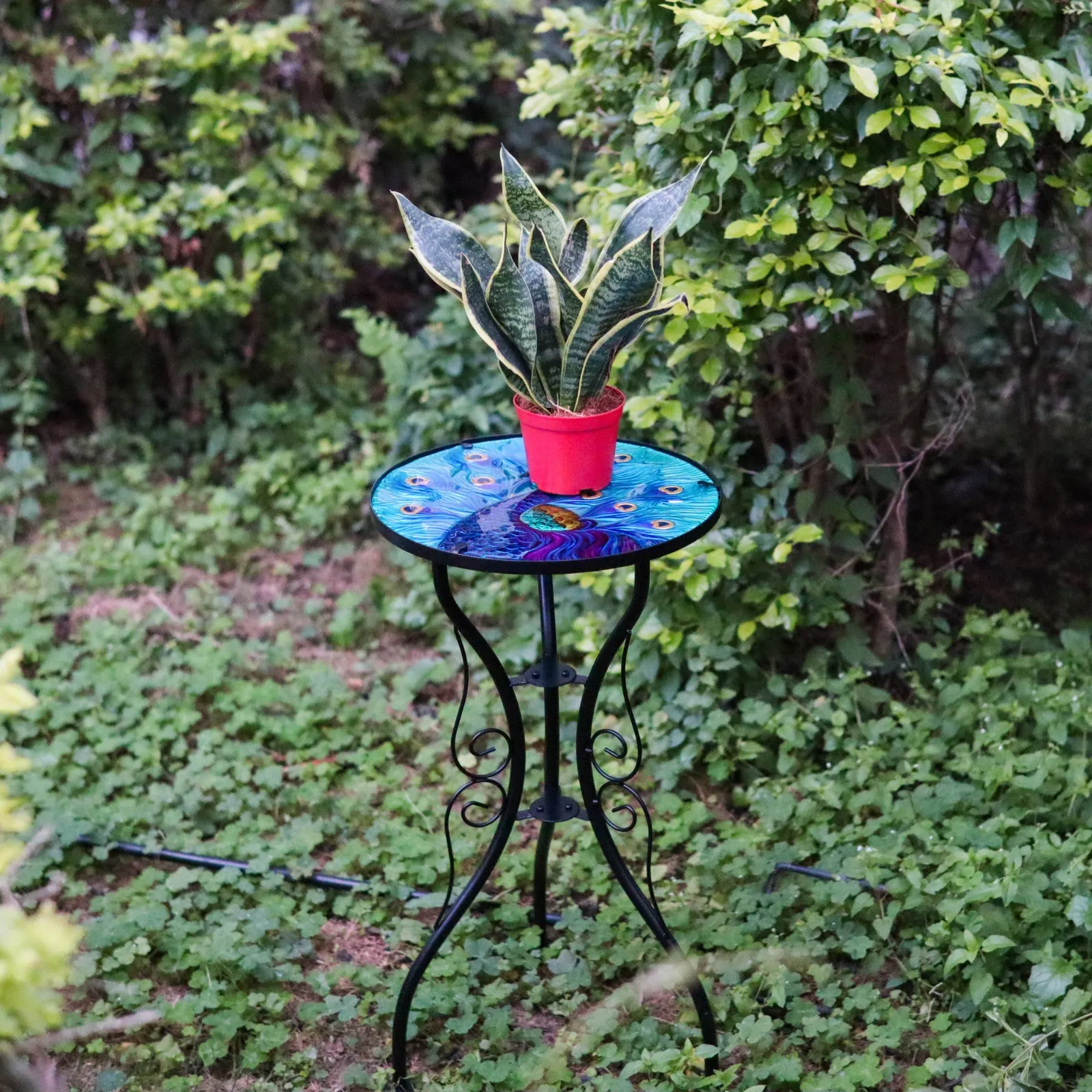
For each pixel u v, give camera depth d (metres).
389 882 1.90
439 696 2.33
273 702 2.26
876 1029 1.65
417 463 1.70
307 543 2.76
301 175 2.81
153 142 2.83
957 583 2.26
